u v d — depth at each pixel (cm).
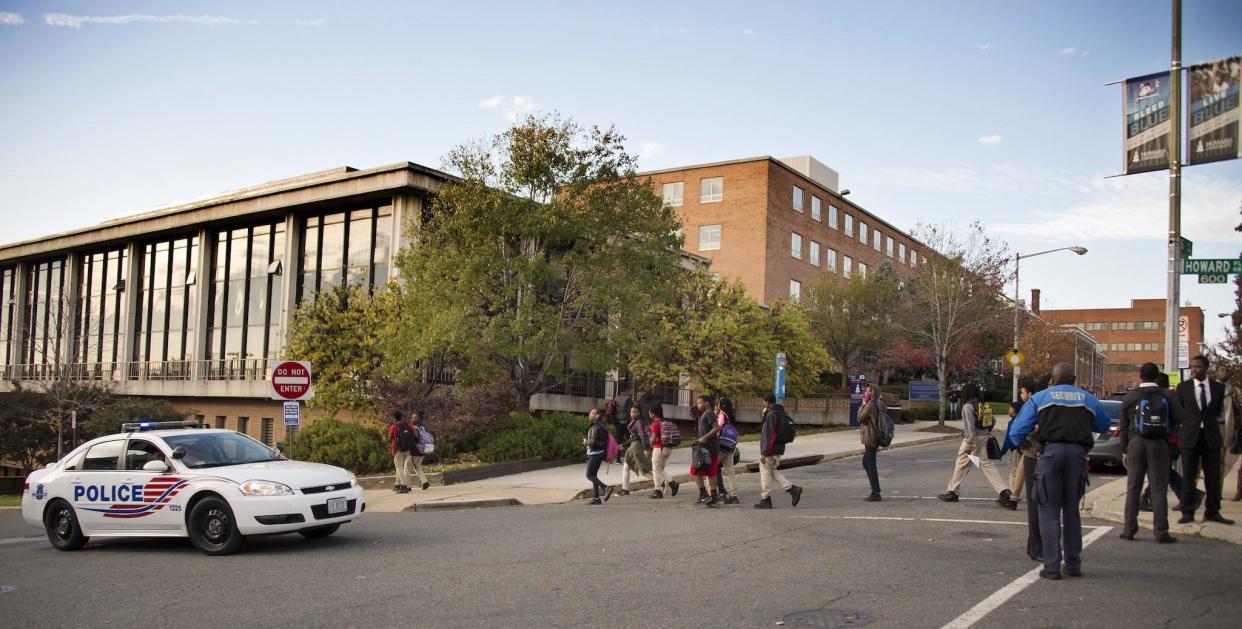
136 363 3759
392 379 2256
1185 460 1048
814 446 2789
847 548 985
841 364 5134
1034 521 895
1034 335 5894
